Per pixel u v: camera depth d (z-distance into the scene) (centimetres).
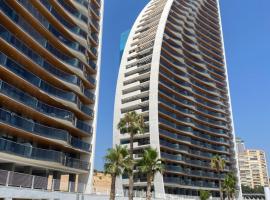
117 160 3656
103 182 7281
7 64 3216
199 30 10500
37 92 3750
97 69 5250
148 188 4378
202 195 6850
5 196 2459
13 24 3362
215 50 10769
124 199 4353
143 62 8362
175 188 7306
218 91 9900
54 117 3856
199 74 9400
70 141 4094
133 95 8038
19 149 3180
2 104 3353
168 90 7956
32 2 3853
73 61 4438
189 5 10275
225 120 9506
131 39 9081
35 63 3650
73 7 4772
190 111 8381
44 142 3822
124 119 4997
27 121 3391
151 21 9081
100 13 5794
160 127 7438
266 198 8444
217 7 12131
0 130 3284
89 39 5169
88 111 4744
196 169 8075
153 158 4484
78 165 4203
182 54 8844
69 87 4300
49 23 4147
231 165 9362
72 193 3388
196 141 8231
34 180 2833
